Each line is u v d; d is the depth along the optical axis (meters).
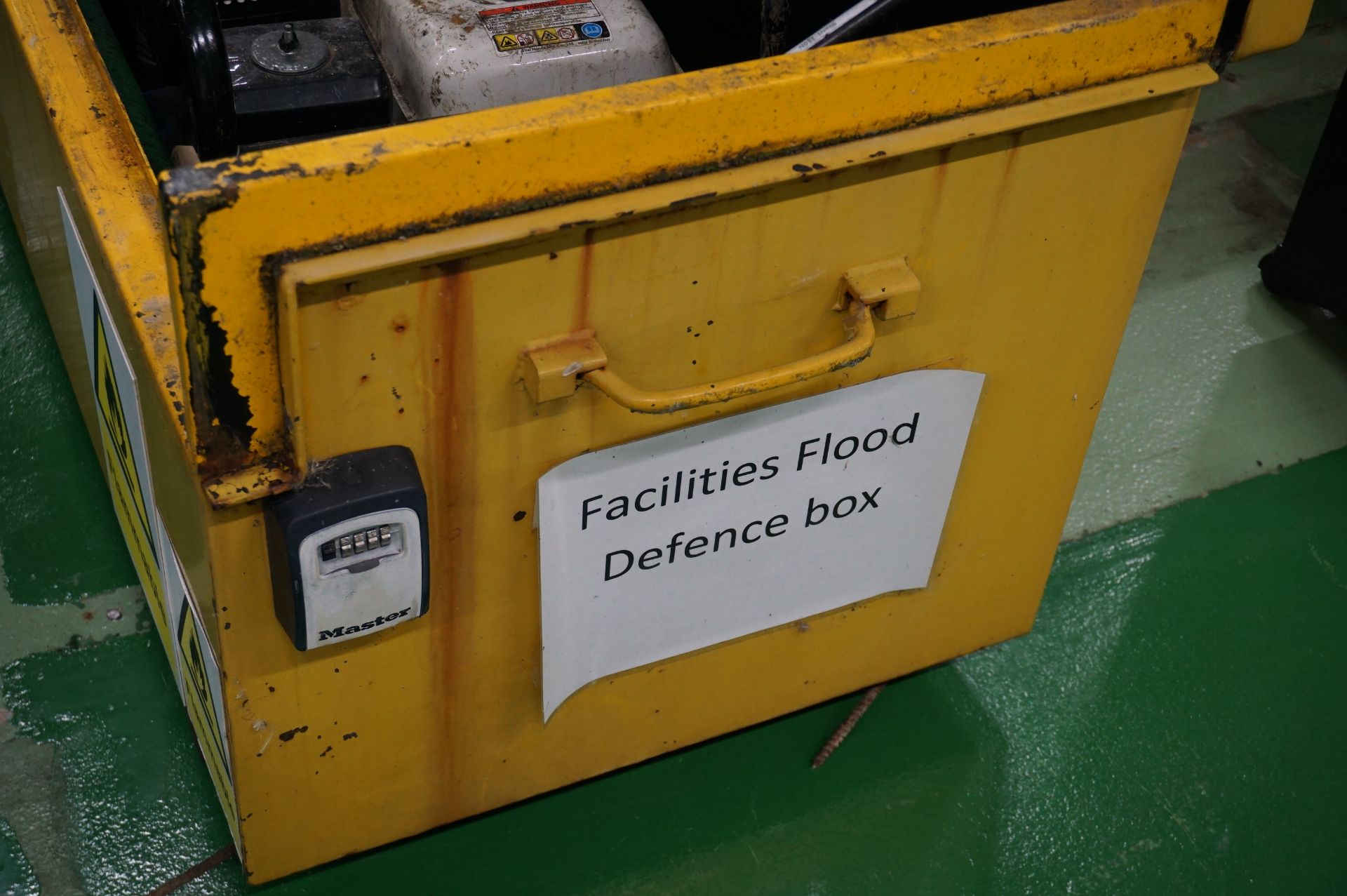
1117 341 1.63
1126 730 2.15
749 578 1.65
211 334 1.03
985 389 1.59
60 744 1.99
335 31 1.62
